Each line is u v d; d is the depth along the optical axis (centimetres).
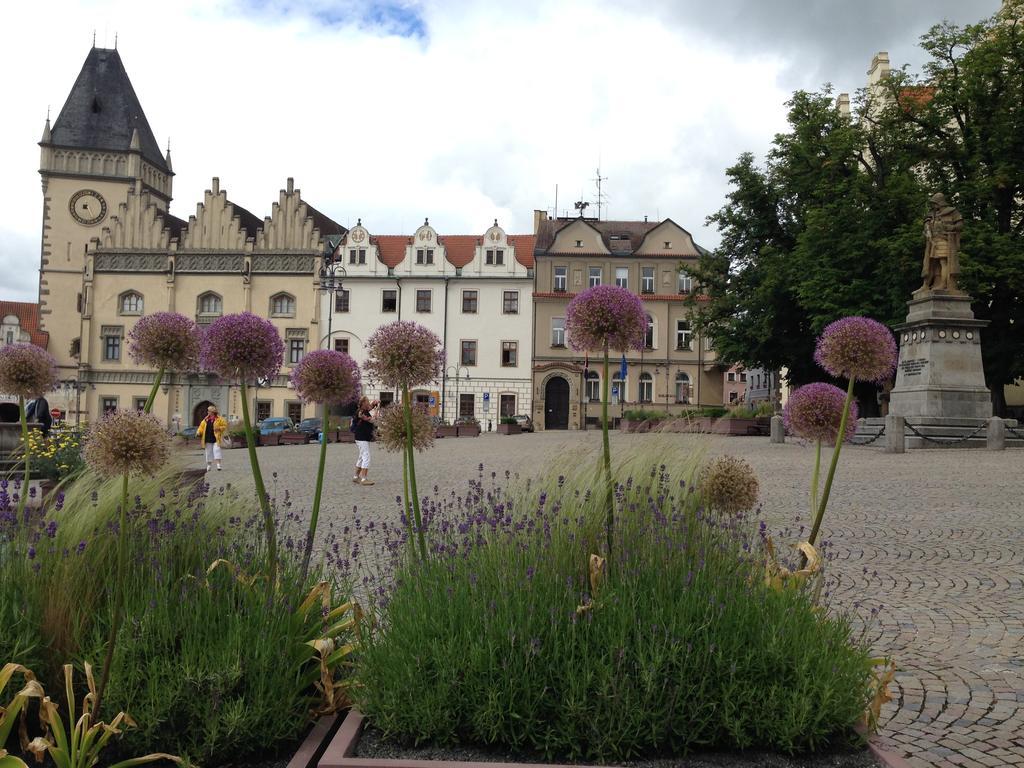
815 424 434
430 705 308
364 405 1594
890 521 1042
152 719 301
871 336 429
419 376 397
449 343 6328
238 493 466
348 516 1089
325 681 336
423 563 384
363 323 6347
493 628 325
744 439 3509
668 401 6272
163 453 309
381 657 331
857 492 1349
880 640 543
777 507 1171
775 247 4116
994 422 2338
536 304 6325
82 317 6366
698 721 309
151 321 371
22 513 389
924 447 2425
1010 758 370
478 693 311
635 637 324
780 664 319
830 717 311
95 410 6322
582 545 387
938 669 489
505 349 6338
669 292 6334
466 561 377
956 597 657
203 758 304
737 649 322
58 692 323
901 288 3141
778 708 311
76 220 7412
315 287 6366
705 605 338
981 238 2989
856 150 3447
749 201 4241
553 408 6341
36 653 322
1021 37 3078
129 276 6406
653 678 304
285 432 4212
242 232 6397
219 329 363
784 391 5897
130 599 336
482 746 312
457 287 6359
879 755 304
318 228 6425
